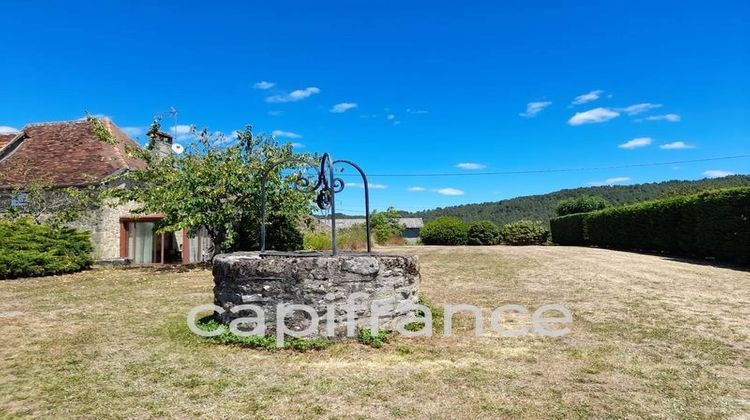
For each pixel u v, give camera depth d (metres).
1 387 3.90
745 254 11.88
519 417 3.37
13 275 10.89
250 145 13.65
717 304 6.99
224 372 4.25
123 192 13.12
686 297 7.55
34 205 14.19
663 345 5.03
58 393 3.77
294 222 15.05
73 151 16.72
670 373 4.22
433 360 4.60
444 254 17.44
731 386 3.92
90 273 11.92
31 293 8.66
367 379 4.08
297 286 5.13
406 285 5.61
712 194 13.02
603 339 5.27
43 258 11.27
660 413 3.43
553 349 4.93
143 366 4.41
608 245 20.88
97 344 5.12
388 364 4.48
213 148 13.48
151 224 16.27
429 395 3.75
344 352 4.81
